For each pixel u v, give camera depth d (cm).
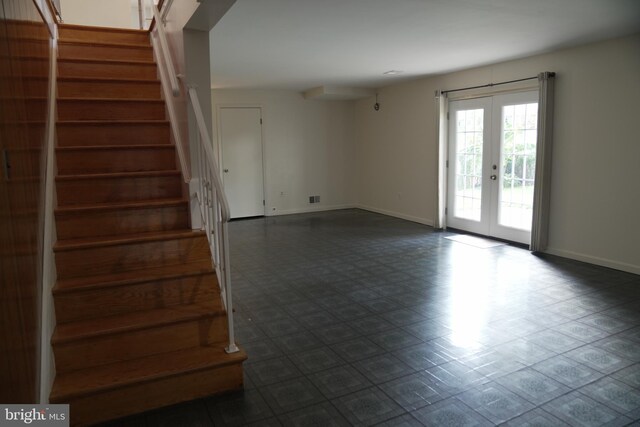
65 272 255
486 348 287
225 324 254
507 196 567
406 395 236
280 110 804
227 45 439
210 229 279
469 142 616
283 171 822
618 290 386
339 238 619
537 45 451
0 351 130
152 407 223
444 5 321
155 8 371
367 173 847
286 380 253
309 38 414
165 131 357
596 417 215
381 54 489
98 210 280
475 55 500
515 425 210
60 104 341
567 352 279
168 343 243
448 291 394
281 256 526
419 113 694
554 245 507
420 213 717
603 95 440
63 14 566
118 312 249
